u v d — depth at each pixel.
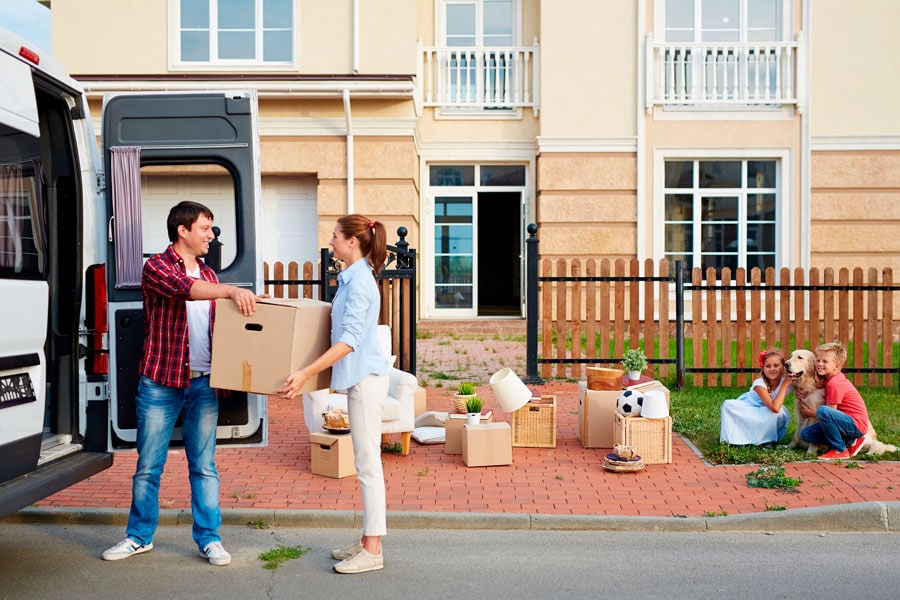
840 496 6.07
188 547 5.27
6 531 5.58
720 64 15.20
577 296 10.54
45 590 4.52
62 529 5.64
